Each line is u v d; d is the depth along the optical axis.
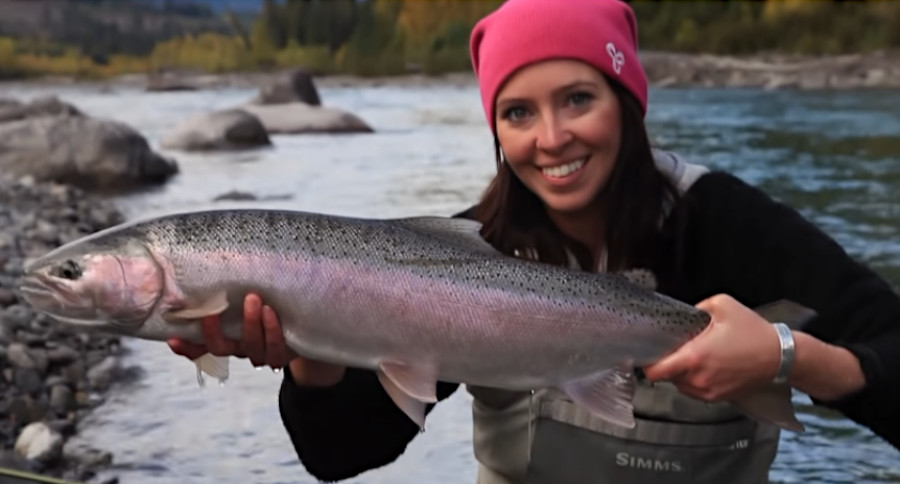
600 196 1.29
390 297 1.16
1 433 2.04
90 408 2.21
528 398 1.34
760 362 1.10
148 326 1.15
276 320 1.14
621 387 1.17
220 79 25.67
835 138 7.08
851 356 1.13
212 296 1.14
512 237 1.33
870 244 3.57
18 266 3.33
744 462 1.32
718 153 6.25
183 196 5.38
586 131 1.23
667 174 1.29
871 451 1.97
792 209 1.27
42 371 2.36
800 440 2.03
